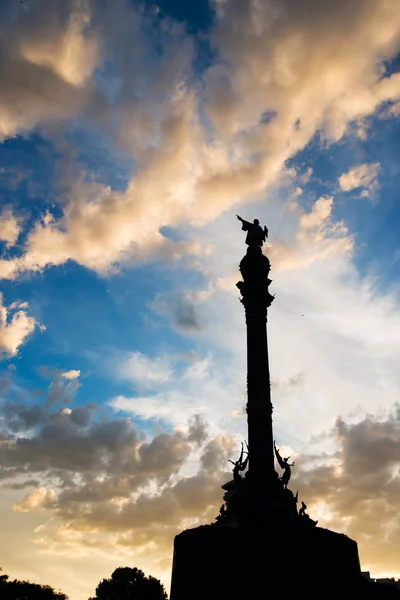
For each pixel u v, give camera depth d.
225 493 64.81
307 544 54.75
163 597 131.62
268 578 52.03
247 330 71.81
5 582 127.62
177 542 57.09
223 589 52.12
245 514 58.53
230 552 53.97
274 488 61.91
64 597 136.75
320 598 52.47
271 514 57.50
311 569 53.44
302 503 61.78
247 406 67.69
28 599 128.75
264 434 65.19
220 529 56.12
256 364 68.75
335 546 56.03
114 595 129.00
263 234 78.50
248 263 75.00
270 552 53.44
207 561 53.97
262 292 73.12
